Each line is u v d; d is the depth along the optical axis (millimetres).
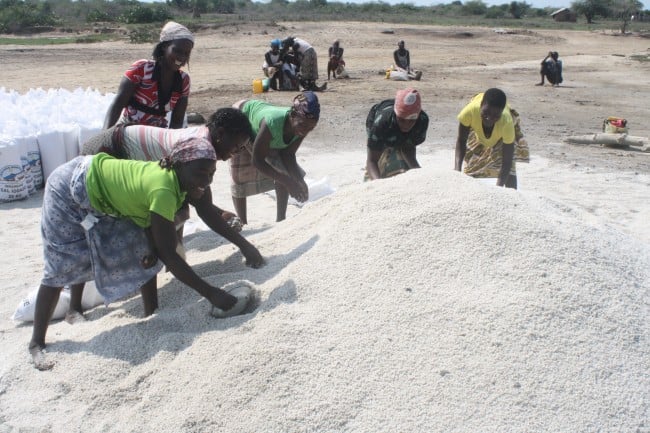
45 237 3662
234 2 77250
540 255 3406
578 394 2771
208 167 3385
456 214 3658
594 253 3539
